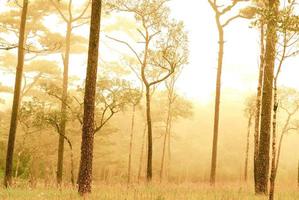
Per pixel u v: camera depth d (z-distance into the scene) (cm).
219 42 3325
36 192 1911
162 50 2975
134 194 1571
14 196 1745
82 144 1877
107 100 2905
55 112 3167
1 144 4138
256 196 1922
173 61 2983
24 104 3178
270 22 1544
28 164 4000
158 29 3005
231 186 2591
